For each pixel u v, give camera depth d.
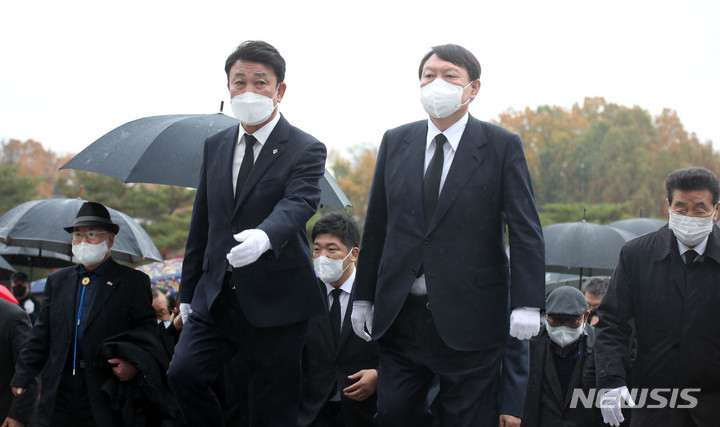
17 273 9.18
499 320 3.73
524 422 5.45
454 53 3.80
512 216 3.70
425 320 3.76
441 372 3.72
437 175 3.79
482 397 3.69
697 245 4.11
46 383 4.97
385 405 3.77
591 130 59.12
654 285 4.19
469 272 3.66
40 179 32.31
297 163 3.88
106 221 5.08
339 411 5.01
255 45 3.85
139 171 4.91
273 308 3.82
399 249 3.77
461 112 3.84
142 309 5.13
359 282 4.04
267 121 3.95
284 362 3.92
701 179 3.98
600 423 5.34
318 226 5.03
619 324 4.37
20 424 5.35
